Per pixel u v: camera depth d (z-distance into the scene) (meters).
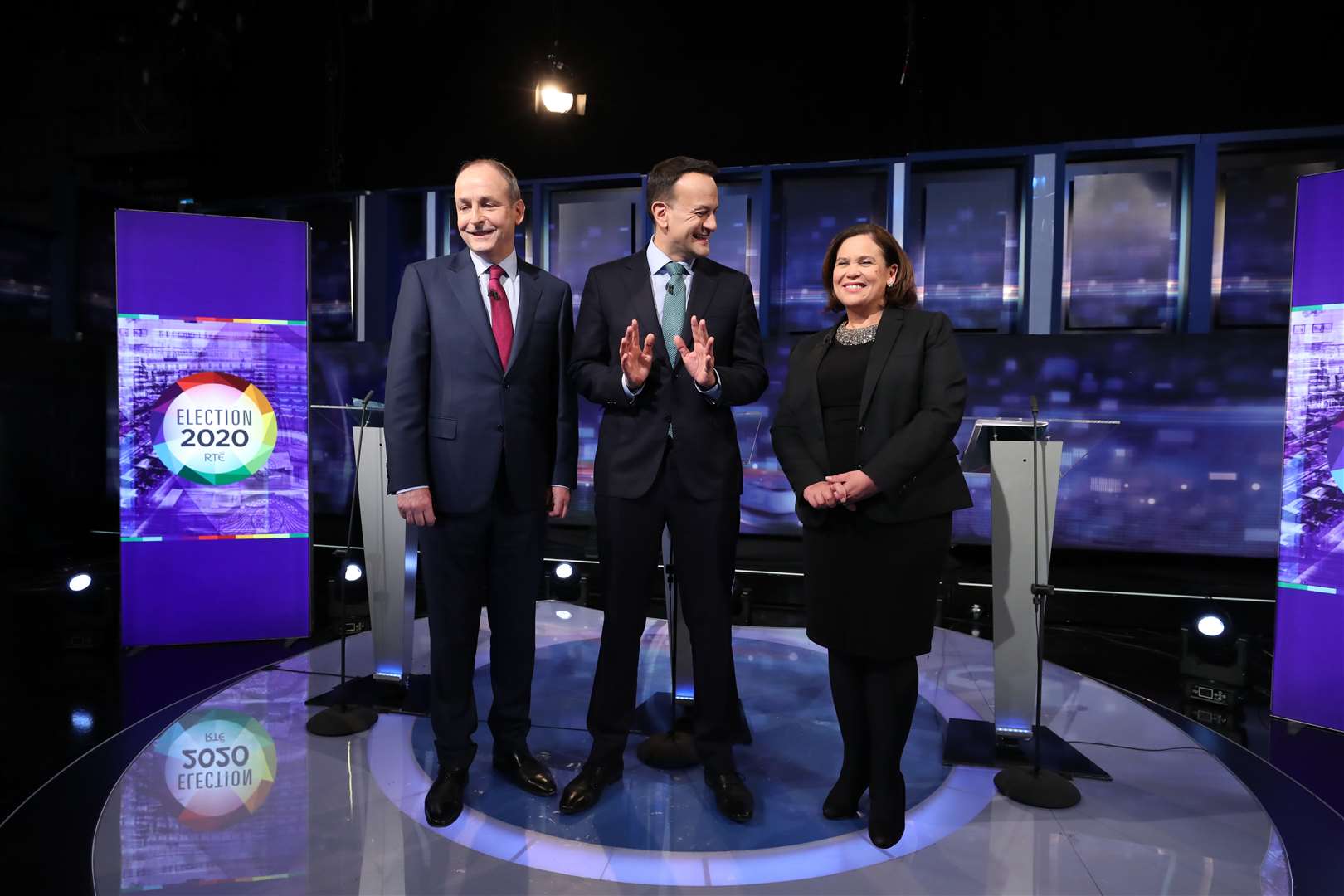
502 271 1.98
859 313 1.91
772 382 5.21
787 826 1.91
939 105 5.43
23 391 5.06
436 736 2.02
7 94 6.49
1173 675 3.23
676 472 1.93
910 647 1.75
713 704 1.99
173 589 3.33
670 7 5.72
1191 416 4.64
